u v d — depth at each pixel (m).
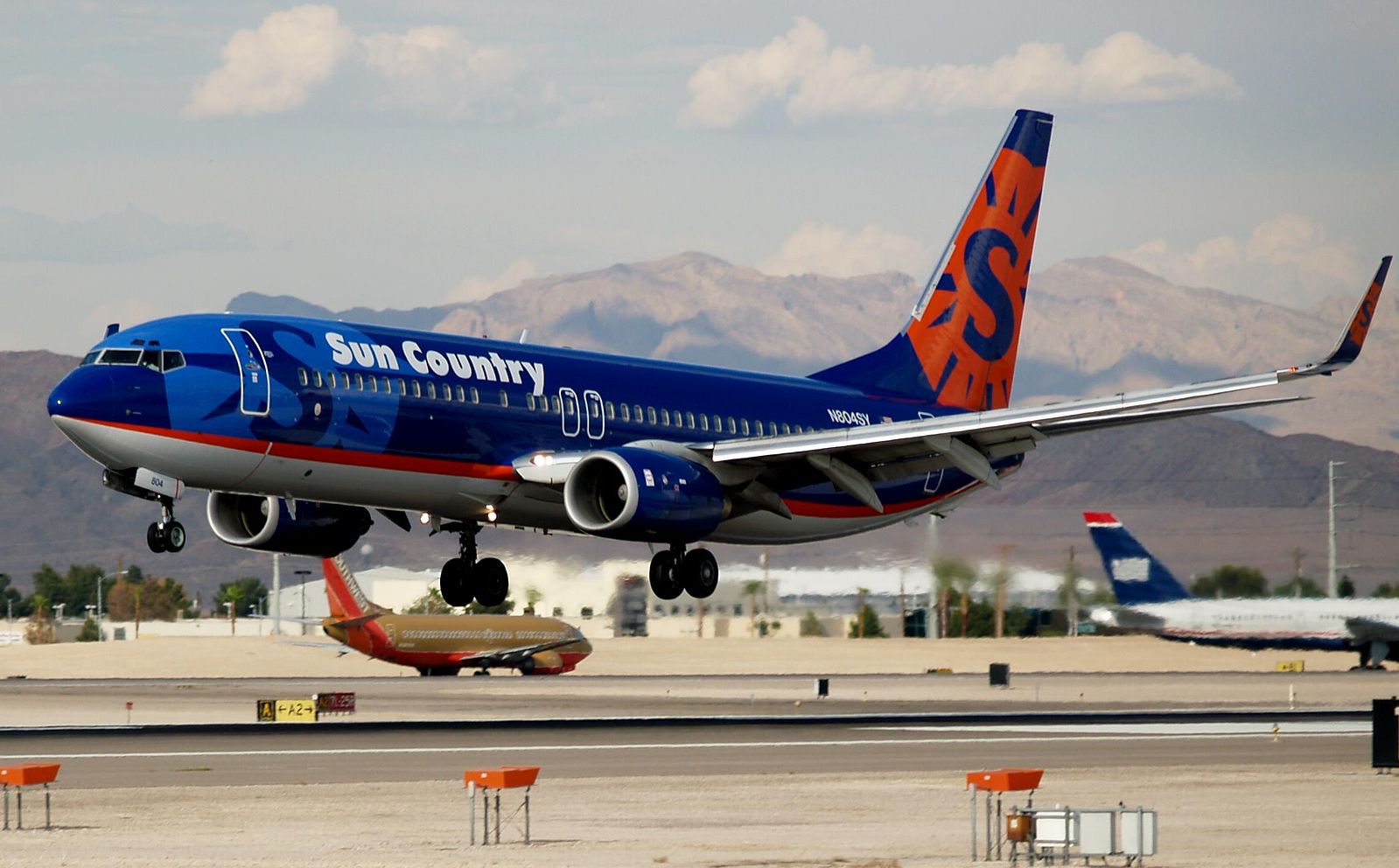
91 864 87.06
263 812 108.06
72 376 141.62
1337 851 95.00
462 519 167.25
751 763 143.38
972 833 95.88
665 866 87.94
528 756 149.00
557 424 165.75
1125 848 90.94
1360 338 157.25
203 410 143.25
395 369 154.75
